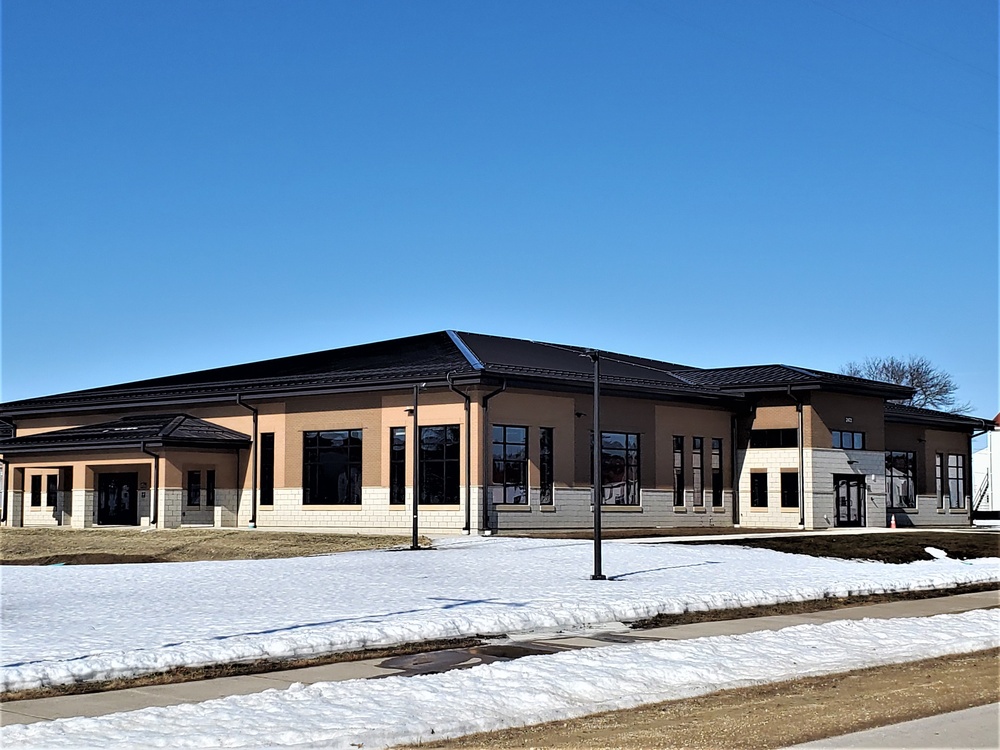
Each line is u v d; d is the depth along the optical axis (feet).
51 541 132.46
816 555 106.22
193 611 61.00
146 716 36.09
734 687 43.19
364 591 71.20
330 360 157.99
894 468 178.19
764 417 157.48
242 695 40.09
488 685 41.16
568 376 135.95
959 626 61.41
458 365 132.87
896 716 37.27
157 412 158.81
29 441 157.89
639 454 147.13
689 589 73.56
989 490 253.24
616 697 40.52
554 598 67.15
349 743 33.17
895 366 297.74
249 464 147.95
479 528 126.93
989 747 32.63
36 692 41.04
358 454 138.00
